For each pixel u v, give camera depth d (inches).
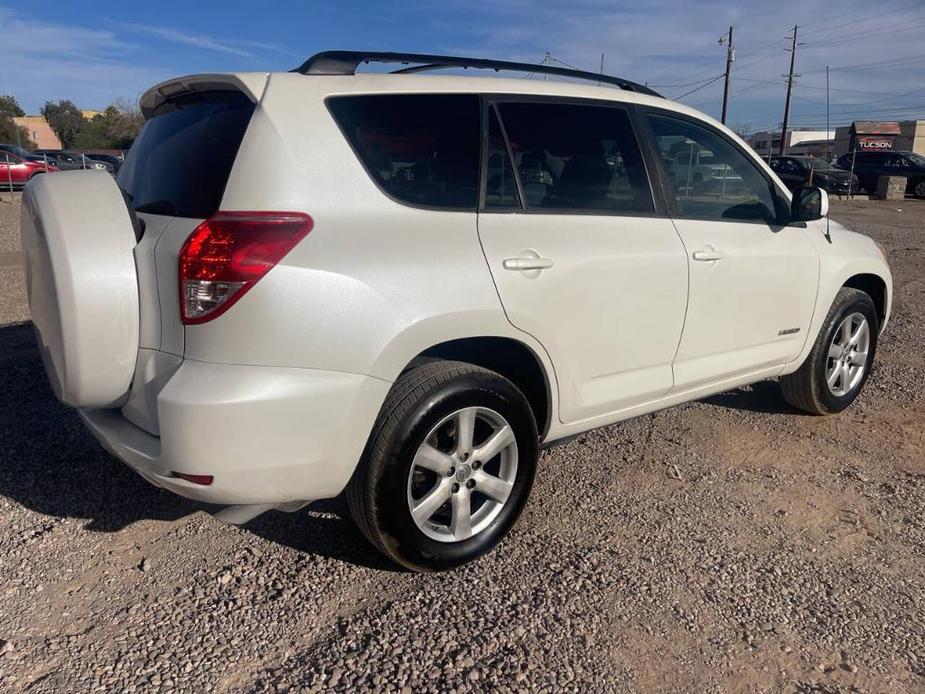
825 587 117.3
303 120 105.7
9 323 279.3
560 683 96.3
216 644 103.3
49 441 168.9
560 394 129.3
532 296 120.6
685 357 149.2
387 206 109.4
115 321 105.0
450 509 123.8
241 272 96.7
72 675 96.7
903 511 141.6
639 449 169.9
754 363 164.1
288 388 99.0
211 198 102.9
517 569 121.9
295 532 133.0
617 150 139.3
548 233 124.9
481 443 124.4
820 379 182.2
